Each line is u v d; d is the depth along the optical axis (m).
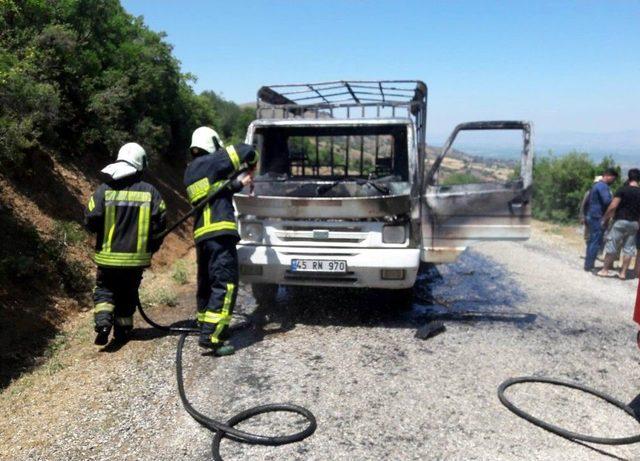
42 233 6.31
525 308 6.15
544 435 3.32
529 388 3.98
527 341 5.01
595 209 8.29
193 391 3.88
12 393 3.84
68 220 7.18
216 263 4.55
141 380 4.05
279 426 3.40
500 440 3.25
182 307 6.09
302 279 5.26
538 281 7.61
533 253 10.05
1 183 6.40
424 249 5.31
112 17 10.70
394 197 4.92
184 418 3.50
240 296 6.54
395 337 5.07
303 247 5.21
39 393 3.86
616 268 8.71
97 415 3.54
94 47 9.51
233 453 3.11
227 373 4.19
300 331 5.22
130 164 4.66
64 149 8.53
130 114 10.35
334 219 5.27
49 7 8.27
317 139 6.09
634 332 5.33
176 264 8.29
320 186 5.45
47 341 4.80
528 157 5.10
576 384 3.97
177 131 13.44
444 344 4.89
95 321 4.52
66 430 3.36
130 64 10.56
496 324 5.53
